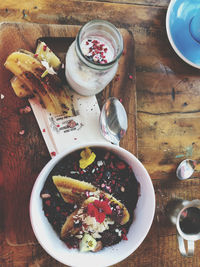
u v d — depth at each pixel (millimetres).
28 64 448
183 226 535
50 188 448
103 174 465
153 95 546
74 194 450
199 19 494
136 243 417
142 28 544
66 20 514
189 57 540
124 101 498
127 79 502
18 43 464
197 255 547
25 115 463
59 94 470
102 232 447
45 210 442
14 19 494
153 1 551
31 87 457
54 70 472
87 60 373
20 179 458
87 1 522
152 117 545
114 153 471
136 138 500
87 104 482
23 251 470
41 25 470
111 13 531
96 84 434
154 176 543
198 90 565
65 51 483
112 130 488
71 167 458
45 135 461
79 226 442
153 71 547
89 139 475
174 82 557
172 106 555
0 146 453
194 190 560
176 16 528
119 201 462
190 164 555
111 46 440
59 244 430
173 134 554
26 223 460
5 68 458
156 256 529
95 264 414
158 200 542
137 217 452
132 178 470
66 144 466
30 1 500
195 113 565
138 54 541
